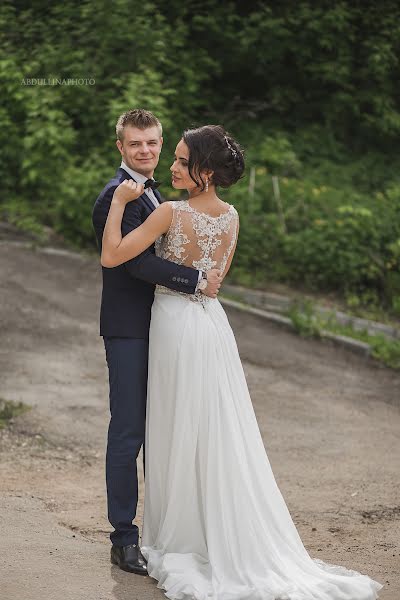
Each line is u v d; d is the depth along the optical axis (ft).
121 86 45.39
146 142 15.30
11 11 49.67
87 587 14.56
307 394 30.12
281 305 39.40
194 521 15.14
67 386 28.22
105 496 20.31
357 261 40.93
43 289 37.32
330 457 24.13
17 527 17.25
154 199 15.69
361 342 35.81
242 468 14.94
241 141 50.06
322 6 54.13
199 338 14.99
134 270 14.90
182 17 53.06
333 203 44.68
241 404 15.39
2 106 45.34
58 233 42.93
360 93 53.88
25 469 21.81
